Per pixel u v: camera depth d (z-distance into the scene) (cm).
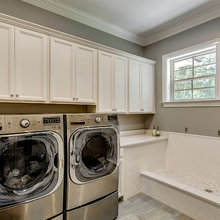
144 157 277
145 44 360
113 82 270
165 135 324
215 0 232
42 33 197
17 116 137
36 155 148
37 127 146
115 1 235
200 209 199
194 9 253
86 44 236
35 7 229
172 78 327
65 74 216
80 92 230
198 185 245
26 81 186
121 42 327
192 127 285
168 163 317
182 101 296
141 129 360
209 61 274
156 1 235
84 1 235
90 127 181
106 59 261
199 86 288
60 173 158
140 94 313
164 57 327
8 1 210
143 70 320
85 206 178
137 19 281
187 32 292
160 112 334
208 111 265
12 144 135
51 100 203
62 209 163
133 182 257
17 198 137
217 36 254
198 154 276
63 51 214
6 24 174
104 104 257
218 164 253
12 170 137
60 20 251
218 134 254
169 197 231
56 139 156
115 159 207
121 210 220
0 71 171
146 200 245
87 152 185
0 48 171
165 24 298
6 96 173
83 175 175
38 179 148
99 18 278
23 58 184
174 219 203
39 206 148
